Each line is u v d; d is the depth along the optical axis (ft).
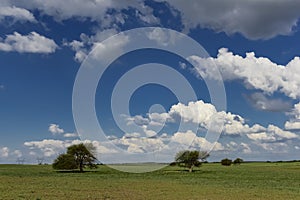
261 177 274.98
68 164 356.79
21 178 239.91
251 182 216.95
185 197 129.70
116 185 180.04
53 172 342.03
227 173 336.29
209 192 147.54
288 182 219.00
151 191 149.38
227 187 173.47
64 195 130.82
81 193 138.62
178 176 278.87
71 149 361.92
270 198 129.18
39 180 217.56
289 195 139.44
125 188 162.30
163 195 135.13
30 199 118.11
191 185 183.83
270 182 217.36
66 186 170.71
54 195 130.52
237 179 247.50
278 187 177.27
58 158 362.33
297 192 151.53
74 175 288.51
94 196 129.29
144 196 131.44
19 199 118.01
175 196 132.36
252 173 338.54
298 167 486.79
